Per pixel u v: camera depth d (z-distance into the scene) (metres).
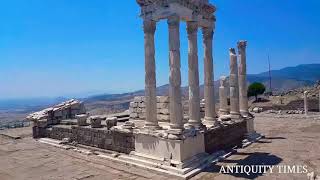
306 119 39.97
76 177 16.78
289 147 22.81
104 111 57.28
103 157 20.58
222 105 26.30
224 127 22.16
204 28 22.14
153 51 19.56
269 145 23.83
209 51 22.08
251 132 26.78
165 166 17.16
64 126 27.03
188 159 17.61
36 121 28.78
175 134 17.41
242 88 27.19
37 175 17.42
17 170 18.50
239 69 27.36
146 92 19.41
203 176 16.23
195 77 19.67
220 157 19.64
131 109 28.17
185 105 34.41
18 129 35.19
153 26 19.61
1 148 24.75
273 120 40.09
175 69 18.03
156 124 19.25
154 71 19.50
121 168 18.03
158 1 18.77
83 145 24.05
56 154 22.33
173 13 18.06
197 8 20.34
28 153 22.86
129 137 20.31
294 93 69.75
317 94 57.91
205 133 19.78
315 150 21.58
